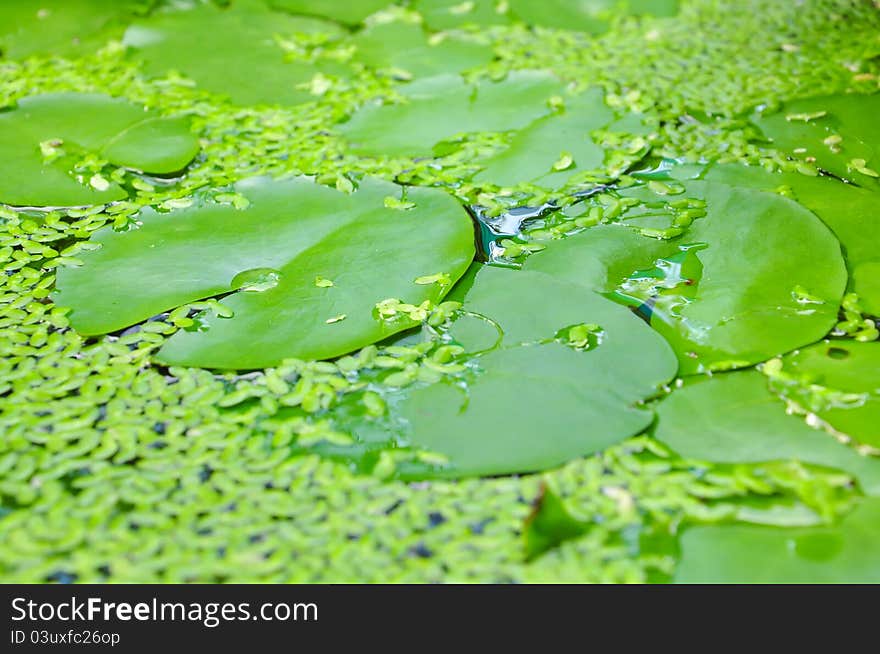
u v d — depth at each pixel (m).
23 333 1.39
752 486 1.31
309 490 1.31
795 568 1.28
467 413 1.34
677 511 1.30
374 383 1.36
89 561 1.29
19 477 1.32
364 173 1.50
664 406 1.34
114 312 1.40
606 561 1.29
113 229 1.45
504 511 1.30
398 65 1.63
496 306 1.40
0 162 1.51
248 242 1.44
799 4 1.72
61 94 1.58
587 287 1.41
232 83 1.61
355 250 1.43
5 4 1.70
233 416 1.35
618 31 1.69
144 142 1.53
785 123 1.55
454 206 1.46
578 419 1.34
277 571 1.29
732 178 1.50
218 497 1.31
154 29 1.68
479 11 1.71
